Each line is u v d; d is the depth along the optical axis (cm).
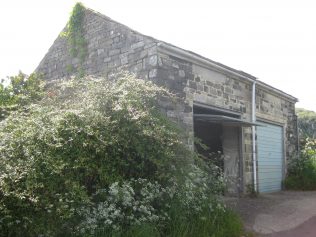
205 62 930
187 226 590
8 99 841
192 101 897
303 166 1406
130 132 593
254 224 771
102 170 542
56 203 453
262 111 1258
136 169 606
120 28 915
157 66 805
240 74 1082
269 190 1285
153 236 520
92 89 639
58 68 1103
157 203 604
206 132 1193
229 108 1050
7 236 435
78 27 1049
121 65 891
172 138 621
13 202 434
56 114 566
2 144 489
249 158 1155
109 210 513
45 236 448
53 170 463
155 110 677
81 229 479
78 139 529
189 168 640
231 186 1114
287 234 714
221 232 628
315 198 1102
